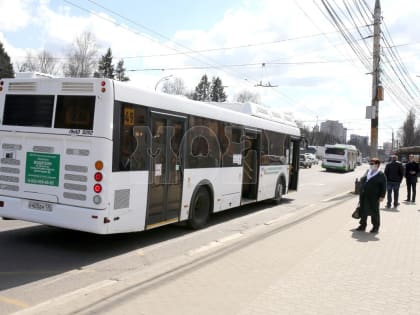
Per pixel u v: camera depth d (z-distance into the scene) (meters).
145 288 5.55
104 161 6.88
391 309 5.07
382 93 20.11
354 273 6.50
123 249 7.89
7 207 7.67
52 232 8.84
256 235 9.37
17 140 7.62
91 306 4.87
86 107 7.01
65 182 7.15
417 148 48.56
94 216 6.88
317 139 102.62
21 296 5.28
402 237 9.52
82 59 58.19
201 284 5.77
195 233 9.62
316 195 19.56
